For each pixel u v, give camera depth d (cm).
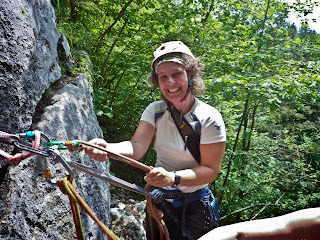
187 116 183
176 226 198
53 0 355
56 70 255
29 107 185
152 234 190
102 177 135
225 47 620
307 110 781
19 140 118
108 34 508
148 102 561
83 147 149
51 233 180
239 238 57
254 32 827
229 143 852
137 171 630
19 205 159
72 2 433
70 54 327
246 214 955
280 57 582
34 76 199
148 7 516
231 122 790
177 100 180
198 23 556
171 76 178
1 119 160
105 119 545
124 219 334
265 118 964
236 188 818
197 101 189
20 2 196
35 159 181
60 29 329
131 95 564
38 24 221
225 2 737
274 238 58
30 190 171
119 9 500
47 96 235
